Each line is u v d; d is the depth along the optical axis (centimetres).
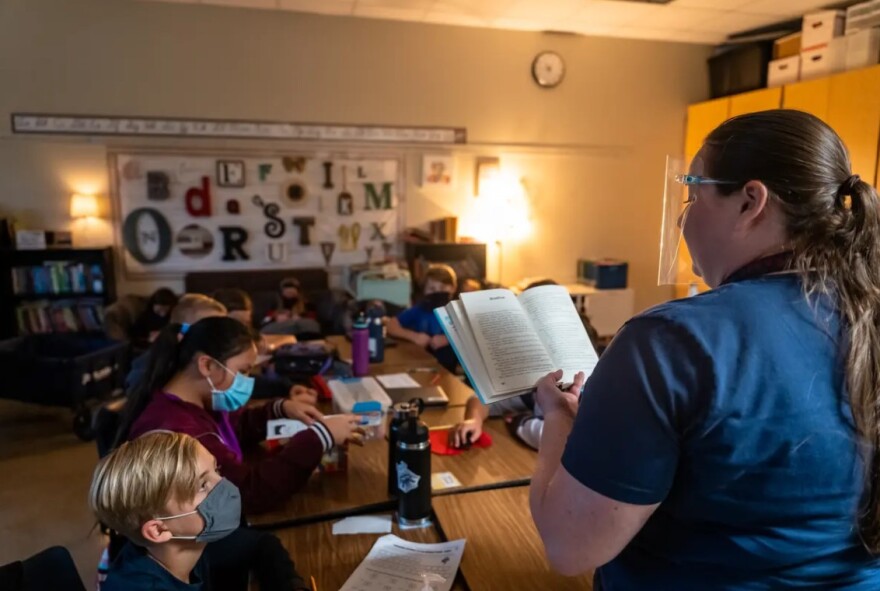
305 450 148
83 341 406
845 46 429
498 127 541
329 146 510
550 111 550
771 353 65
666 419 65
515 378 109
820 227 69
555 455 82
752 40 530
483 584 113
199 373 158
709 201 75
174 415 150
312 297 489
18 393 361
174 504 108
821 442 65
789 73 475
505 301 121
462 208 543
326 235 520
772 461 65
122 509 107
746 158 71
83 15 457
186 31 474
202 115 485
